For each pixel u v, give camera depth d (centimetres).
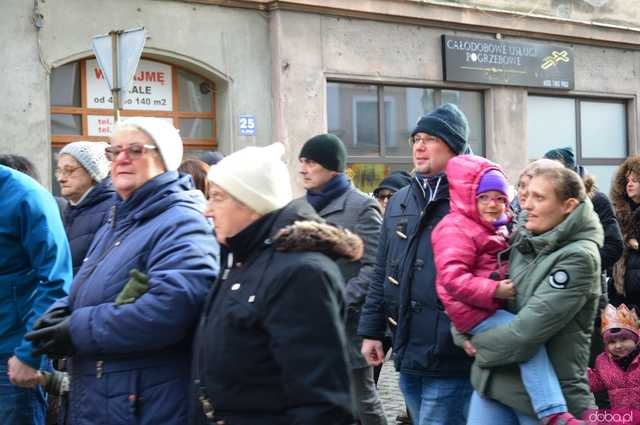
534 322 394
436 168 479
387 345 559
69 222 562
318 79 1316
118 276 363
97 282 366
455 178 436
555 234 400
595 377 546
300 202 322
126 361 350
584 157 1728
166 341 345
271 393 300
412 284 465
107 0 1138
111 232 384
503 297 410
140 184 380
